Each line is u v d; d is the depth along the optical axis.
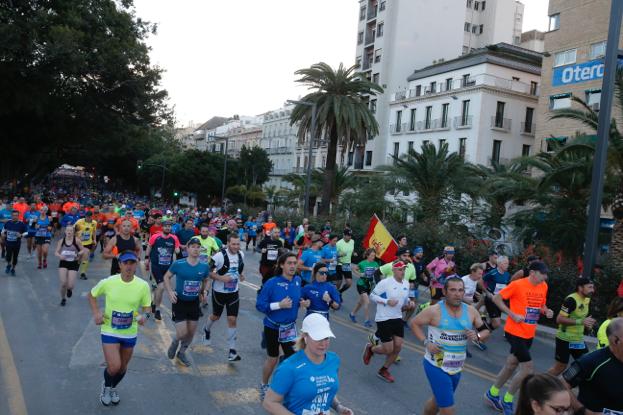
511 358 6.54
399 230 21.30
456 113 43.06
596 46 29.83
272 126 83.94
